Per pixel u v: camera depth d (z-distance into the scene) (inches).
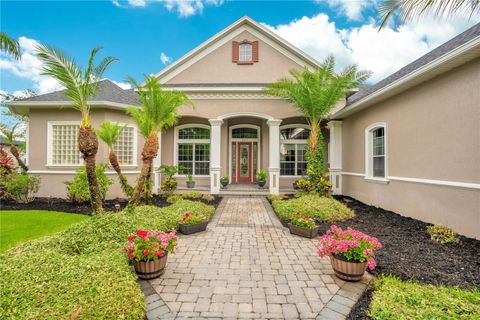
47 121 405.1
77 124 402.6
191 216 235.9
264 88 442.9
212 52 512.4
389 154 307.7
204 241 206.5
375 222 256.8
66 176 401.4
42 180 402.0
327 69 365.4
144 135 288.5
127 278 114.3
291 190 488.1
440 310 103.3
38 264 115.1
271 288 130.6
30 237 209.2
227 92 456.1
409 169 271.0
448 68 214.1
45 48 174.2
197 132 541.6
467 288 124.3
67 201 361.7
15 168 453.7
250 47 512.4
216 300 119.8
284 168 544.1
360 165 385.1
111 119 406.9
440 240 192.5
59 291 96.4
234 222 271.0
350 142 423.5
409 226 239.0
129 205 239.6
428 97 242.7
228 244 199.2
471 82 197.2
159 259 139.6
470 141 198.2
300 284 134.6
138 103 447.5
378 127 335.6
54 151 407.5
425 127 246.8
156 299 120.3
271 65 507.2
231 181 555.2
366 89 524.4
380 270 145.5
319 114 380.2
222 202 387.9
